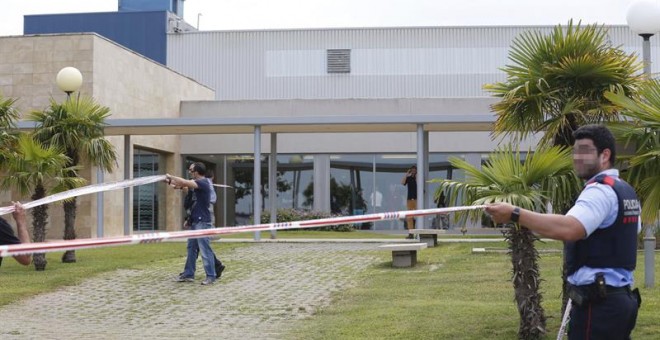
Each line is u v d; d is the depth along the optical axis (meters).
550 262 13.92
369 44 37.31
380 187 28.02
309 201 28.23
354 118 20.25
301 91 37.47
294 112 27.75
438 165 27.45
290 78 37.59
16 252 3.45
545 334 7.70
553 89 8.14
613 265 4.48
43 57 22.47
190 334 8.80
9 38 22.64
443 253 16.59
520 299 7.73
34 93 22.47
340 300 10.85
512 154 7.73
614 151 4.70
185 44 38.25
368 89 37.22
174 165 27.73
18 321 9.72
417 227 20.25
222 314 10.08
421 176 20.02
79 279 12.99
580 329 4.54
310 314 9.91
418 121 19.97
